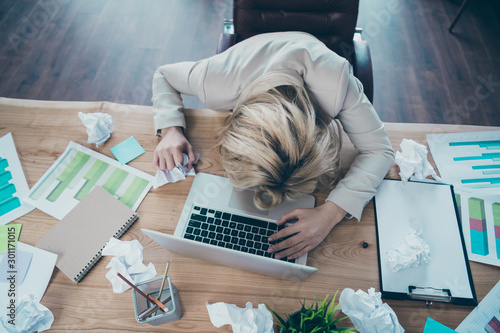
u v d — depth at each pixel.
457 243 0.96
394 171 1.08
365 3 2.53
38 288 0.92
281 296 0.91
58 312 0.89
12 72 2.24
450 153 1.10
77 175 1.08
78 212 1.01
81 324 0.88
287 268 0.76
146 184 1.07
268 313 0.83
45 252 0.96
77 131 1.16
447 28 2.40
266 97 0.88
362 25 2.42
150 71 2.26
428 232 0.98
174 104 1.15
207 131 1.15
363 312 0.85
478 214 1.00
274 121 0.82
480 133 1.12
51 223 1.01
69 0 2.53
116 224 0.99
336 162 1.04
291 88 0.91
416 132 1.14
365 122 1.01
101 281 0.93
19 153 1.12
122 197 1.05
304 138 0.84
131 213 1.01
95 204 1.02
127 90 2.19
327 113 1.01
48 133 1.15
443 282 0.91
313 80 0.94
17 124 1.17
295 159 0.83
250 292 0.92
